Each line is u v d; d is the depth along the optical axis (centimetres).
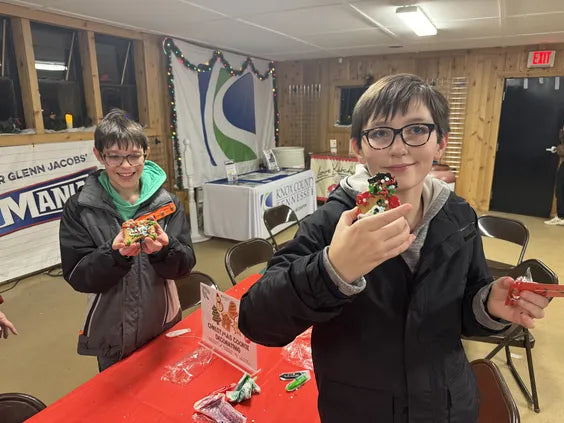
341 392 71
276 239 454
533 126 514
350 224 55
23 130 332
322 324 71
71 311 291
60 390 212
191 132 467
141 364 123
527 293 63
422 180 68
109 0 290
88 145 369
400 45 496
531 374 193
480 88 534
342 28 393
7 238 319
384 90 65
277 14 335
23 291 319
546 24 376
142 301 137
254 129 591
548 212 525
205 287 129
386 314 68
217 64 499
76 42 371
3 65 325
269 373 119
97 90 379
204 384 114
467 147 560
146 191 140
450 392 71
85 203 130
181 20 355
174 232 141
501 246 420
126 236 115
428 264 69
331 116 639
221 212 430
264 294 60
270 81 621
